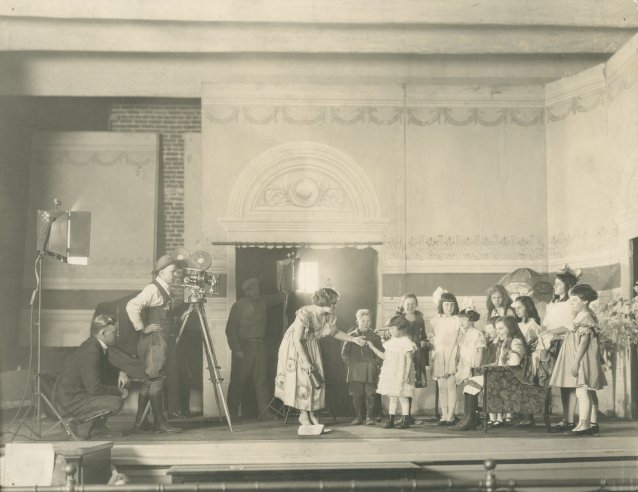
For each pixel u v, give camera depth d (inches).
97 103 399.5
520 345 313.0
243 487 213.5
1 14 350.6
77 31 362.0
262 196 378.9
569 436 304.5
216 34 364.5
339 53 371.9
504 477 297.7
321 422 338.0
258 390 360.2
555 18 354.0
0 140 385.4
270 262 375.9
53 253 346.6
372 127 382.0
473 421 321.1
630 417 339.6
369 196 379.6
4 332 378.3
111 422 348.2
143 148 398.6
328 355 357.1
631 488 293.6
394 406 326.0
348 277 375.9
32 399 313.6
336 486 214.2
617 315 337.4
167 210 400.2
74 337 381.4
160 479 294.8
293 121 381.4
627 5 354.0
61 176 391.5
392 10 355.9
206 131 379.6
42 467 271.3
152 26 362.9
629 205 342.0
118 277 387.5
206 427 334.0
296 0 355.6
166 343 343.3
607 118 362.0
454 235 378.6
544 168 381.4
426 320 372.8
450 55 378.0
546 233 378.9
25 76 378.0
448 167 381.4
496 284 370.9
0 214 384.2
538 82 381.4
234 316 364.8
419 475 296.5
